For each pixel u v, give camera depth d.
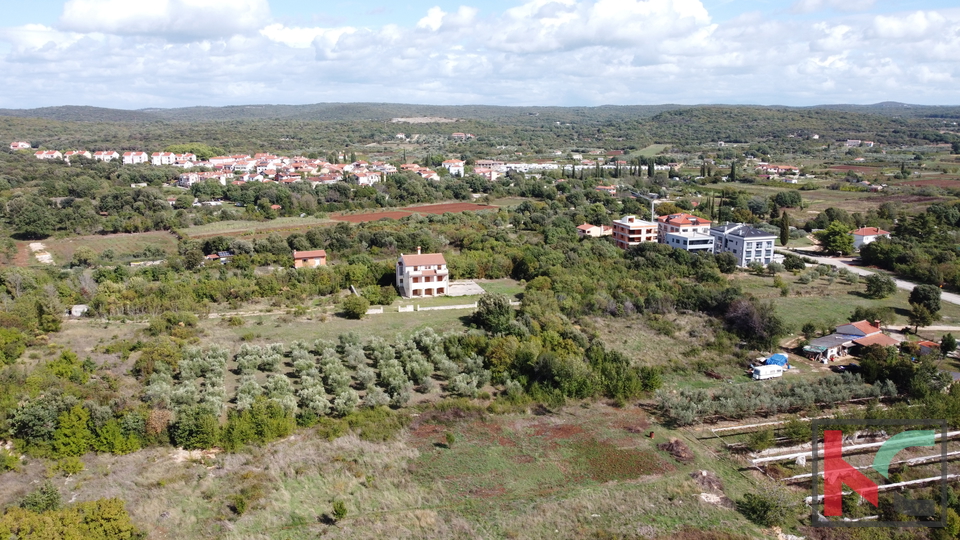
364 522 56.16
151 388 76.81
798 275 148.62
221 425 70.62
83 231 195.00
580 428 75.06
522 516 57.50
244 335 102.25
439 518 57.16
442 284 132.62
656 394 82.19
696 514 58.19
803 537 55.44
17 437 66.00
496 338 94.19
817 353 96.00
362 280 135.75
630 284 127.38
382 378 85.50
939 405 72.75
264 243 167.25
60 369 81.00
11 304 107.25
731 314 109.44
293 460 65.56
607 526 56.44
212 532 54.38
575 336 98.88
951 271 139.00
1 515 53.50
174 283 129.38
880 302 125.94
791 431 70.19
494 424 75.69
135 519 55.25
